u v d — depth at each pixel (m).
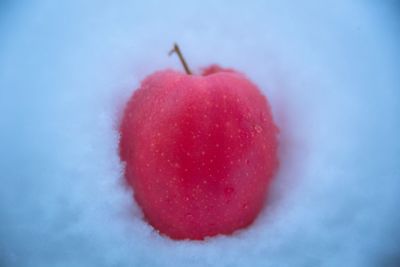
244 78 0.28
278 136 0.29
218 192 0.26
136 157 0.27
